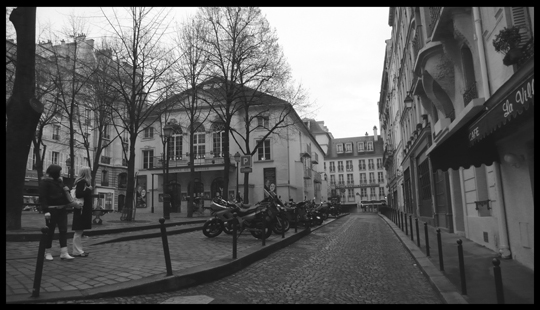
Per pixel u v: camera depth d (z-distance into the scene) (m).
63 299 4.71
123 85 17.39
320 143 86.38
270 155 36.22
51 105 22.34
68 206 7.09
